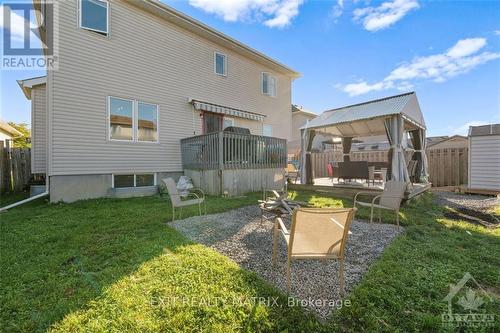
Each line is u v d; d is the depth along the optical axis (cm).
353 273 298
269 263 327
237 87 1288
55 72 738
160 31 984
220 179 831
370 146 1783
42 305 231
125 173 884
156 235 423
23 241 395
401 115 743
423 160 1041
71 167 765
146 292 247
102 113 830
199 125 1117
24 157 1018
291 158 1747
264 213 596
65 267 305
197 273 285
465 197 888
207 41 1150
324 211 249
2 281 271
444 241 405
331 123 904
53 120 734
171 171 1016
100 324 203
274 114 1504
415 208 666
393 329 198
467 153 1056
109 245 375
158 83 977
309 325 203
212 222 525
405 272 290
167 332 196
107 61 842
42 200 759
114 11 859
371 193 767
